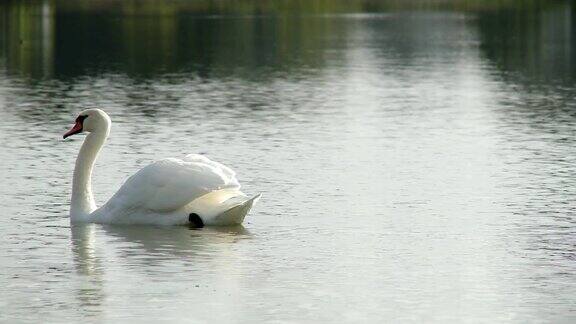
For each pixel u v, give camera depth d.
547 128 27.72
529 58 49.16
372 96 34.53
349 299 13.35
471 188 19.95
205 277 14.24
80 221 17.25
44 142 24.89
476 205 18.55
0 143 24.69
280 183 20.30
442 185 20.22
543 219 17.53
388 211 18.06
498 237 16.36
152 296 13.42
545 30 66.44
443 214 17.88
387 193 19.47
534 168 21.98
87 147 17.50
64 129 27.00
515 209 18.23
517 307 13.07
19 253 15.38
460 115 30.19
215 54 49.97
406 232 16.69
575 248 15.74
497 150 24.19
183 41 56.56
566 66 45.41
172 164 17.11
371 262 15.00
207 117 29.39
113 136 25.75
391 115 30.03
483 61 47.66
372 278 14.23
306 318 12.63
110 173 21.22
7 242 15.97
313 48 53.50
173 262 14.95
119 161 22.47
